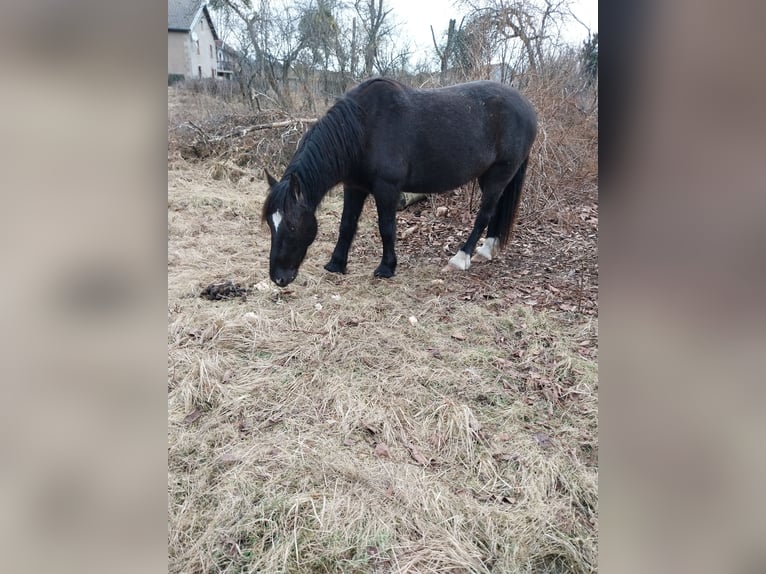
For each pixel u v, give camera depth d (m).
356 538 1.51
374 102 3.09
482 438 1.97
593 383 2.31
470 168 3.40
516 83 5.23
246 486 1.67
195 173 5.80
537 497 1.69
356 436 1.95
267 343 2.57
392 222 3.34
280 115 6.56
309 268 3.58
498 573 1.44
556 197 4.66
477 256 3.88
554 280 3.56
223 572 1.40
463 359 2.49
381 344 2.61
